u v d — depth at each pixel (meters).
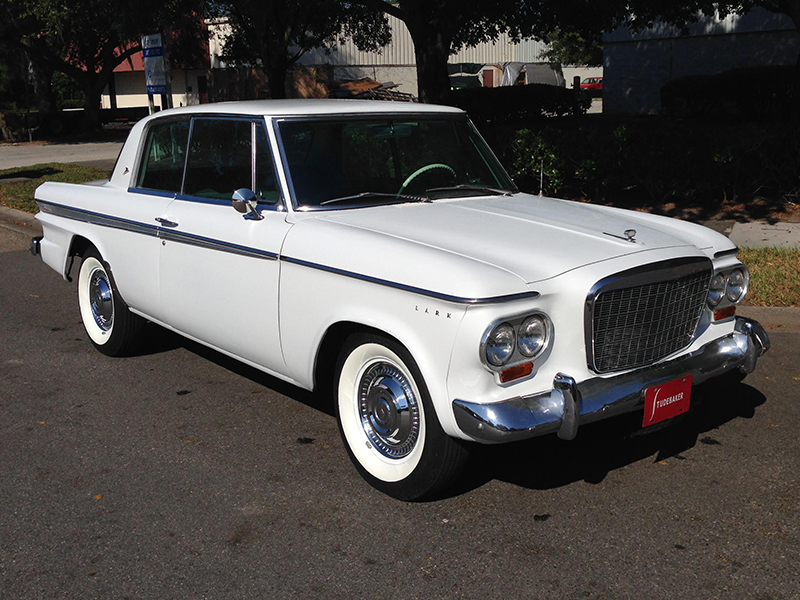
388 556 3.25
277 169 4.17
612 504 3.64
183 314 4.82
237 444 4.36
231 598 2.98
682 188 10.59
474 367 3.20
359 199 4.25
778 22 22.86
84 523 3.54
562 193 11.80
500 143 11.54
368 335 3.65
